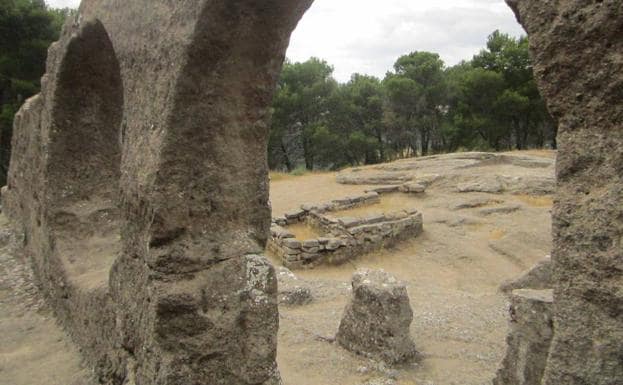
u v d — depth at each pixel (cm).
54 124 474
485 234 1080
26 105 615
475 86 2308
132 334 305
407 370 480
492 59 2405
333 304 673
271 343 302
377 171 1662
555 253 192
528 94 2295
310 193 1494
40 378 368
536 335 340
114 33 347
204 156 287
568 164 188
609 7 169
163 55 283
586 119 183
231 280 293
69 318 428
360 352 504
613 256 175
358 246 980
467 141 2453
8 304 501
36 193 539
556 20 183
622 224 174
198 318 281
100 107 489
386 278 519
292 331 563
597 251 180
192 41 260
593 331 181
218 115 287
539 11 188
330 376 465
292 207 1339
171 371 272
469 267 938
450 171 1474
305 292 672
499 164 1596
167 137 271
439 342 549
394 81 2577
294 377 458
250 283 297
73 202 488
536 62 192
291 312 633
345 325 525
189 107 274
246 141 302
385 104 2766
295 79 2742
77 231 479
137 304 298
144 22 307
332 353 511
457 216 1160
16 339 431
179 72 266
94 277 413
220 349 287
